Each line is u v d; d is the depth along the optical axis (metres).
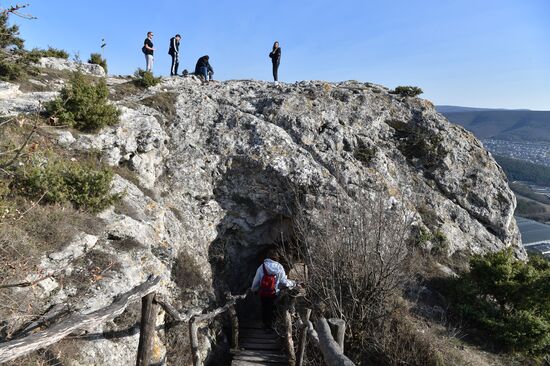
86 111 9.63
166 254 8.61
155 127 11.38
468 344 8.91
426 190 13.67
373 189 12.46
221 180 12.39
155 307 6.18
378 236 8.47
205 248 11.09
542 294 9.19
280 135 13.23
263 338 10.01
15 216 6.20
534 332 8.73
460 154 14.72
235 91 16.17
